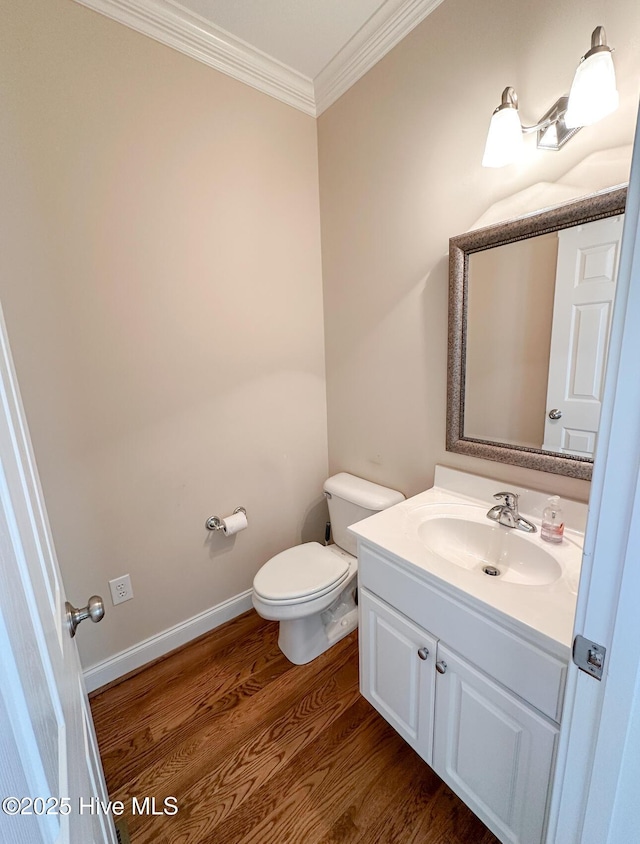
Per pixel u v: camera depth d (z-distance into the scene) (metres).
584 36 0.93
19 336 1.18
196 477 1.64
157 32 1.30
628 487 0.43
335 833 1.01
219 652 1.65
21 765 0.29
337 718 1.33
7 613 0.31
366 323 1.73
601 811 0.53
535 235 1.08
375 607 1.19
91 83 1.20
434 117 1.29
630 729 0.48
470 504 1.34
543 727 0.78
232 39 1.41
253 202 1.63
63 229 1.21
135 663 1.57
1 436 0.43
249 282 1.67
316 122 1.77
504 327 1.20
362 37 1.41
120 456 1.43
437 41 1.24
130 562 1.51
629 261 0.39
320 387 2.02
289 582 1.47
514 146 1.01
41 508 0.75
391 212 1.51
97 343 1.33
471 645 0.91
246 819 1.05
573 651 0.53
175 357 1.51
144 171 1.34
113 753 1.23
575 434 1.08
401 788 1.11
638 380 0.40
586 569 0.49
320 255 1.90
